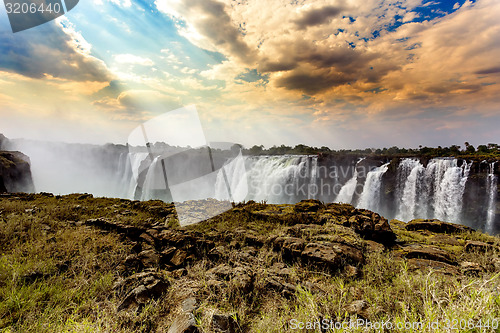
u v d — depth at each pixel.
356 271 4.35
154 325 2.65
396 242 6.56
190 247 4.84
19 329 2.31
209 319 2.43
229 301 3.13
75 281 3.44
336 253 4.78
